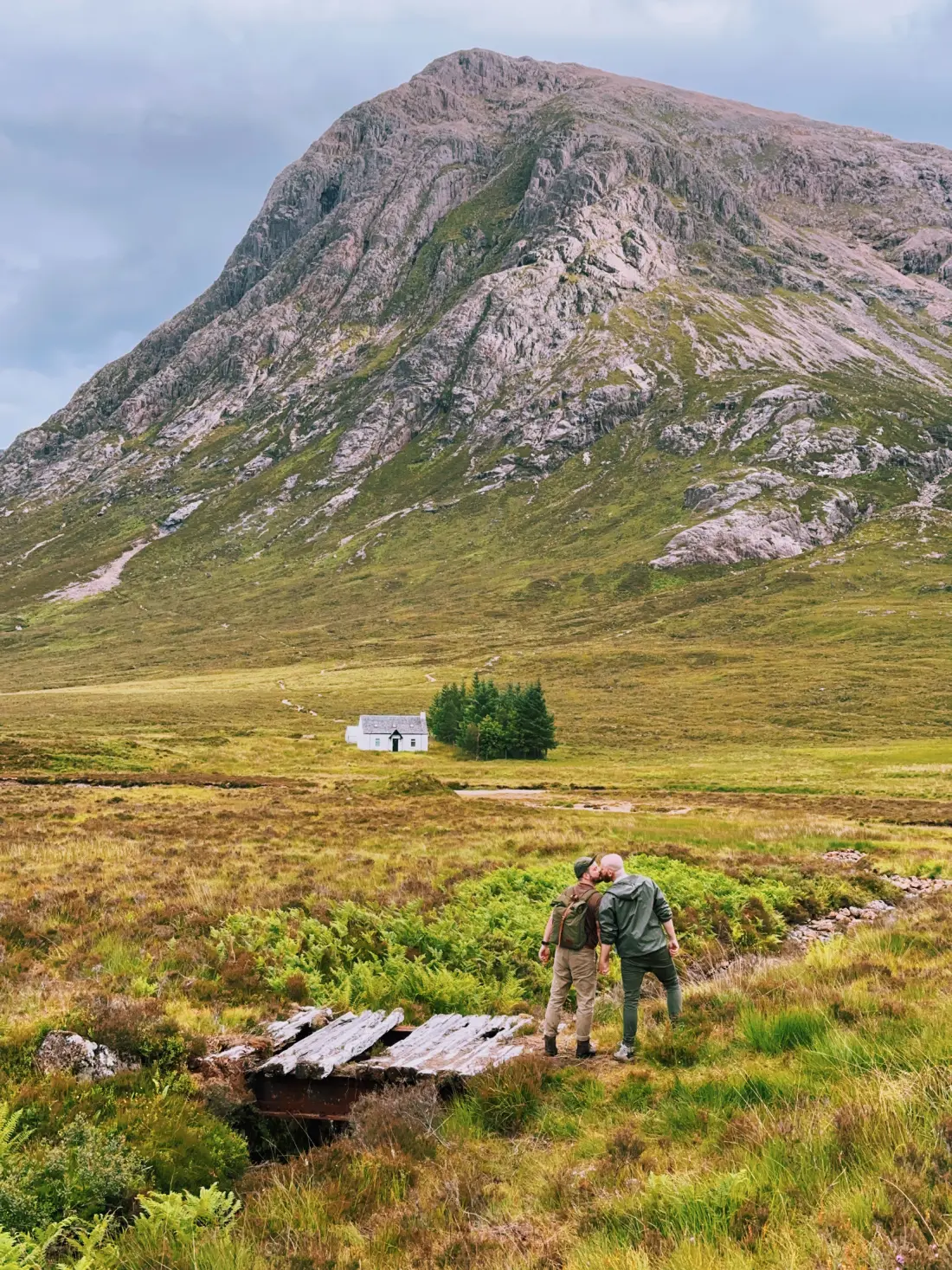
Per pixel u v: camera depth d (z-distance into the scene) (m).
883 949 15.10
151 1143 8.35
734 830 38.50
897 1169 6.26
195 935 17.81
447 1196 7.62
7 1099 8.81
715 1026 11.05
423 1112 9.57
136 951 16.45
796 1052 9.58
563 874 24.45
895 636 187.88
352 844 31.42
